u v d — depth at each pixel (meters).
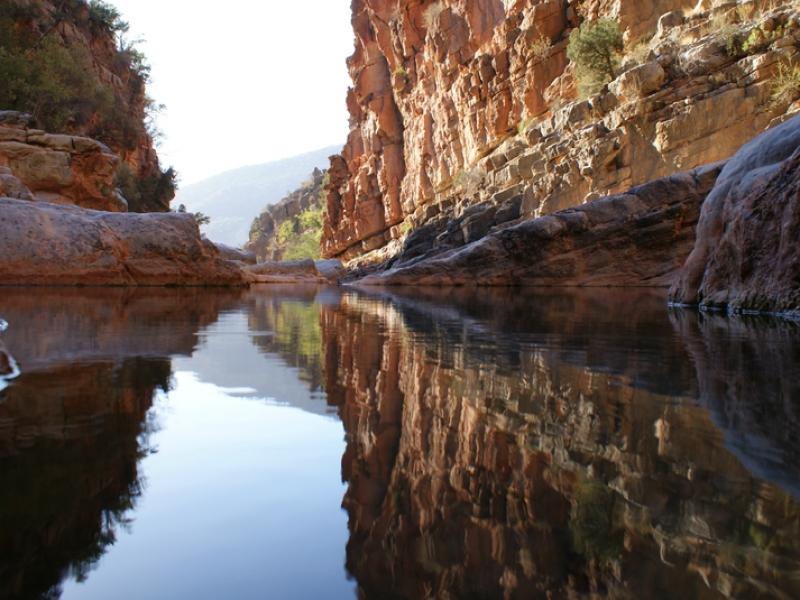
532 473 1.30
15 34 33.75
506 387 2.42
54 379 2.46
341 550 0.91
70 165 20.22
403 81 48.38
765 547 0.91
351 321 5.91
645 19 24.73
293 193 115.00
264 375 2.69
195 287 13.27
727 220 7.88
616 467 1.34
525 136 28.89
